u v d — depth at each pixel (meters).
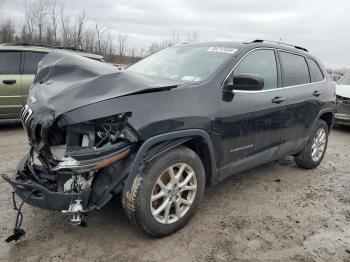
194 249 3.15
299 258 3.11
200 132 3.32
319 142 5.58
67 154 2.75
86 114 2.72
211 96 3.48
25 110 3.23
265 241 3.35
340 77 10.52
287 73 4.69
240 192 4.48
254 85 3.49
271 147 4.43
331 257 3.16
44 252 3.00
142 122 2.89
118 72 3.04
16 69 7.30
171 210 3.38
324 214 3.99
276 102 4.28
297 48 5.21
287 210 4.04
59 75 3.26
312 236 3.49
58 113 2.75
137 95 2.94
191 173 3.38
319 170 5.61
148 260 2.97
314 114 5.18
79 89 2.85
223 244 3.26
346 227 3.71
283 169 5.52
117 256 3.00
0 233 3.23
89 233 3.32
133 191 2.98
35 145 3.07
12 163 5.10
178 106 3.16
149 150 3.07
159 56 4.64
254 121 3.98
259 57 4.28
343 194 4.62
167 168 3.15
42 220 3.49
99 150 2.78
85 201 2.84
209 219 3.71
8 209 3.68
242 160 3.99
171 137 3.08
